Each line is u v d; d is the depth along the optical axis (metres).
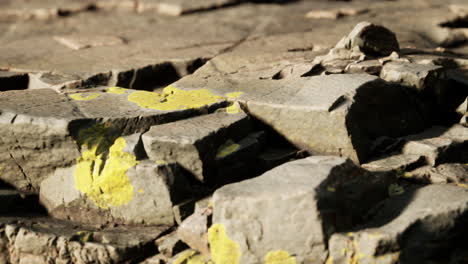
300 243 2.81
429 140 3.82
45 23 7.64
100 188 3.50
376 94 3.85
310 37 5.98
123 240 3.27
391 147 3.82
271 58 4.96
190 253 3.17
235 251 2.97
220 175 3.54
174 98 4.04
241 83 4.30
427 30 6.37
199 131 3.47
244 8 8.05
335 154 3.67
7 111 3.67
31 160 3.72
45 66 5.04
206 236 3.14
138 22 7.43
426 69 4.11
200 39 6.15
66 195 3.65
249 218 2.89
